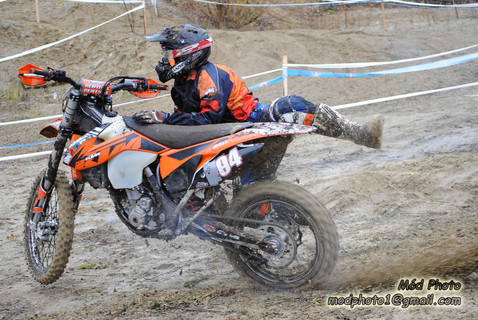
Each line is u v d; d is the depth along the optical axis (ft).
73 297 12.67
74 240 16.96
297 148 26.99
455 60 32.55
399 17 60.95
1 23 50.01
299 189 11.44
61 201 13.20
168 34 12.58
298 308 10.61
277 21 58.65
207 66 12.64
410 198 17.85
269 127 11.20
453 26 56.49
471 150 22.79
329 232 11.27
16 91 43.55
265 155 11.85
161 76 13.05
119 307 11.78
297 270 12.48
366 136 12.09
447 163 21.09
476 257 11.48
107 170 12.16
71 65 47.16
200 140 11.50
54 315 11.62
